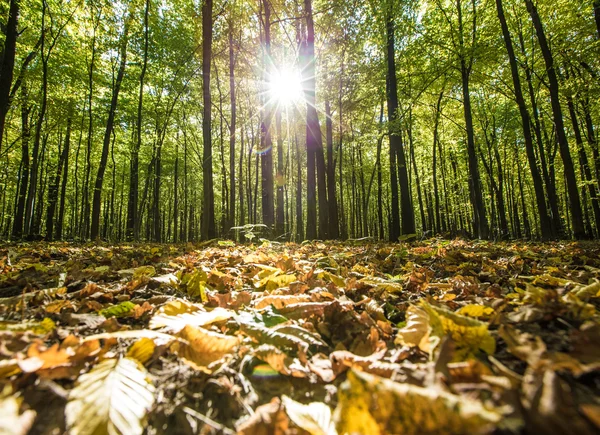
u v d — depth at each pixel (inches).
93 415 30.5
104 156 582.6
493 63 621.9
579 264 158.2
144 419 32.8
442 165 1139.9
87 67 653.9
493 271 131.0
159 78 824.9
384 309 79.8
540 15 594.6
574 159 923.4
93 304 76.2
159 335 49.7
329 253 212.7
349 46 629.6
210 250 245.1
